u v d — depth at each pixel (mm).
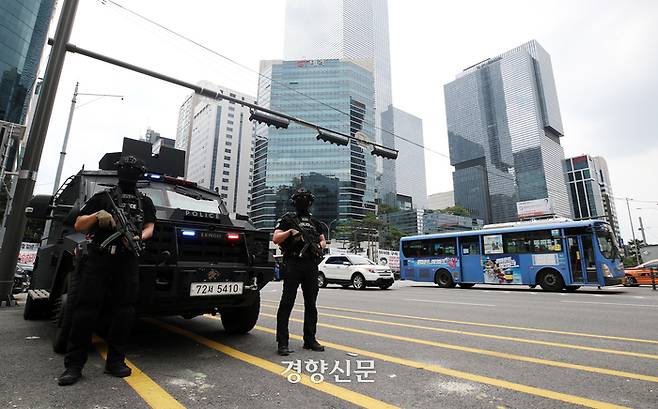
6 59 43219
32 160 7961
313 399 2596
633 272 18031
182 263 3732
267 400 2566
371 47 133875
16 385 2787
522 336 5016
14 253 7805
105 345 4199
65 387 2768
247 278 4160
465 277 16859
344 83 89750
